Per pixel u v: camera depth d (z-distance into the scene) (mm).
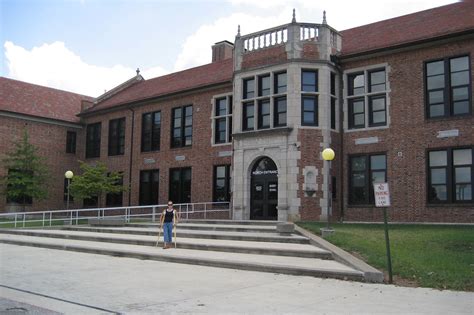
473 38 18750
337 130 22000
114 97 36125
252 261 11594
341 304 7547
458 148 18875
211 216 26094
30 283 9531
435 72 19828
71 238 19016
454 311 7066
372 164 21250
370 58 21469
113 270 11289
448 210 18844
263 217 21984
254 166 22578
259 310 7133
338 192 21719
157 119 30453
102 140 33906
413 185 19812
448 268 9844
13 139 32062
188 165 27922
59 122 34312
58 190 34062
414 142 19969
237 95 23172
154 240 16375
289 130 20984
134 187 30891
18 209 31719
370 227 16766
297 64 21344
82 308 7305
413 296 8203
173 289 8867
